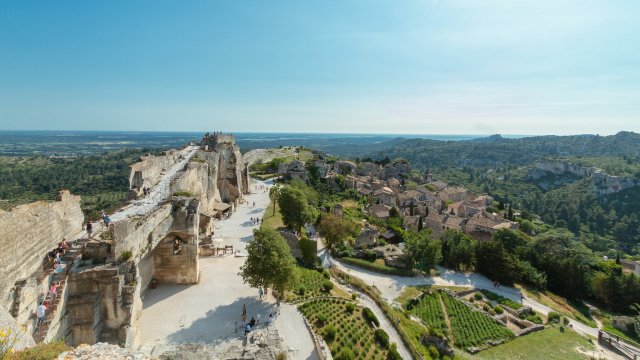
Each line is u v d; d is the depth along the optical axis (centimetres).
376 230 9325
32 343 1770
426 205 14312
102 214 3897
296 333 3869
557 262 9050
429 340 5134
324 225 8106
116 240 3050
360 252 8156
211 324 3794
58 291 2586
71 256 2906
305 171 14012
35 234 2542
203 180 7756
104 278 2859
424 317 6203
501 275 8212
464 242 9000
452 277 8206
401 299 6706
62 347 1719
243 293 4547
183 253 4672
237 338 3550
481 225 12112
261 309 4191
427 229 10938
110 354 1761
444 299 6962
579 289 8694
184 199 4766
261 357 2753
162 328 3675
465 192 18275
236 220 8569
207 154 8819
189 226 4650
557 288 8900
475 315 6519
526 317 6875
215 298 4384
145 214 3950
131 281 3112
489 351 5628
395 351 4184
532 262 9525
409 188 18025
